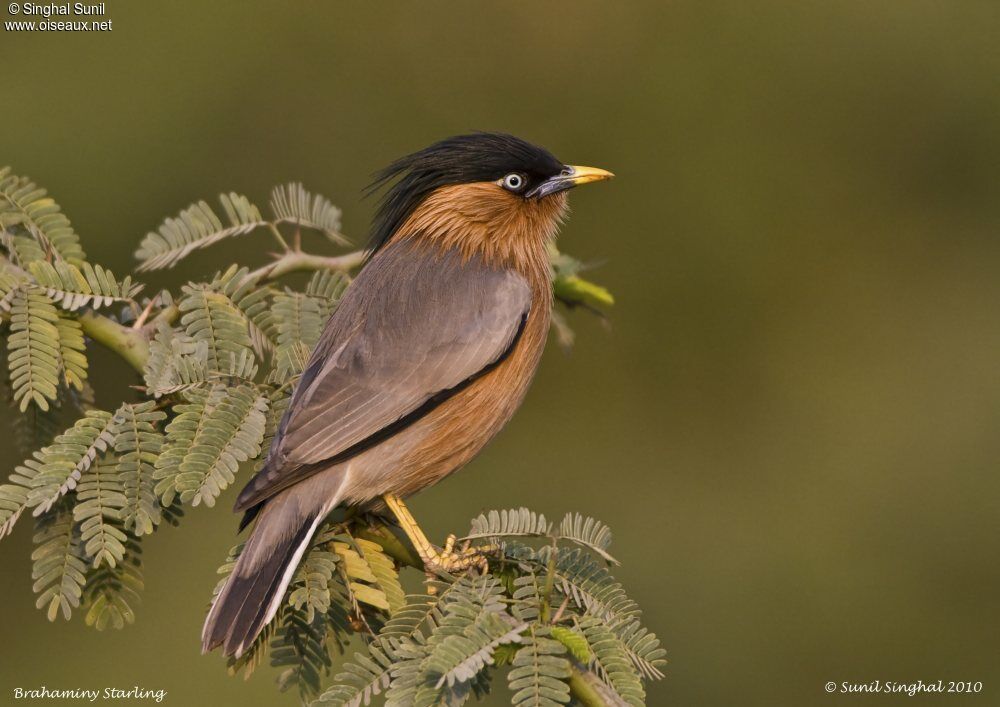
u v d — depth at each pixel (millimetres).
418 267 7461
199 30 15836
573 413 15594
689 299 16078
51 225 7121
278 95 15914
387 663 5105
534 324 7707
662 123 16375
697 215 16328
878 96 16500
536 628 5105
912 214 16188
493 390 7230
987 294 16188
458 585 5547
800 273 16047
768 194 16172
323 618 5922
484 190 7855
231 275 7082
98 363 12844
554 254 8602
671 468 15312
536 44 16578
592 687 5016
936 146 16344
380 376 6863
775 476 15172
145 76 15500
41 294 6555
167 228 7398
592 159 16328
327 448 6523
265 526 6215
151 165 15312
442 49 16375
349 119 16078
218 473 5938
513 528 5895
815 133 16312
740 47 16578
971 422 15344
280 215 7727
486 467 15125
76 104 15172
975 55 16344
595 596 5668
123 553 5883
